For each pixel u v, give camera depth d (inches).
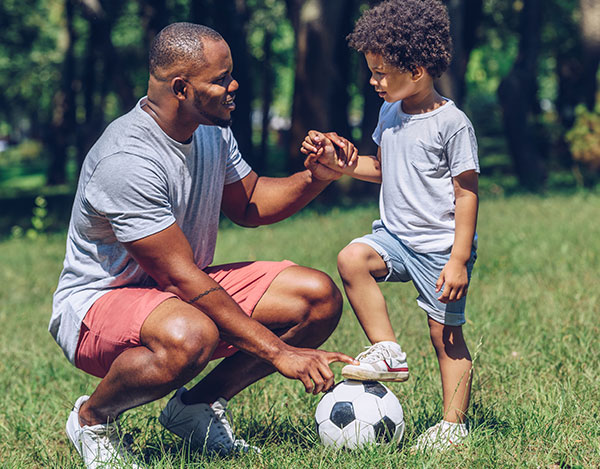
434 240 132.2
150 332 117.4
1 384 192.2
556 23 1012.5
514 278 283.3
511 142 765.9
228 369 135.9
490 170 1024.2
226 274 136.6
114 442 127.7
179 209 128.7
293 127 672.4
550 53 1065.5
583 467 118.6
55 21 1218.6
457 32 620.1
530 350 187.5
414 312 239.6
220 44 123.6
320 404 132.0
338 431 128.0
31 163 2014.0
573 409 141.9
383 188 138.3
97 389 124.0
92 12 789.2
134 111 127.7
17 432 154.3
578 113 709.9
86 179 125.3
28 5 1114.7
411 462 119.6
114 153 123.0
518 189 685.9
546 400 147.3
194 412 134.6
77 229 129.1
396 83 129.3
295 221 528.4
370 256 133.8
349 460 122.0
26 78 1389.0
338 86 745.6
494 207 513.3
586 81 743.7
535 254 323.9
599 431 132.3
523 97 756.0
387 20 127.4
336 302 134.3
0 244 534.6
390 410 128.5
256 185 147.4
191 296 120.2
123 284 129.3
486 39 1118.4
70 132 1160.8
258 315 133.5
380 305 133.3
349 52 749.3
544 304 234.8
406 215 133.7
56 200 913.5
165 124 125.4
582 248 327.9
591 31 727.1
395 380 126.8
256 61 1153.4
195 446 135.4
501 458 123.6
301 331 134.8
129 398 121.0
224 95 123.9
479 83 1416.1
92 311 125.3
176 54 121.3
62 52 1119.0
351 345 204.1
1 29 1134.4
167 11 829.2
